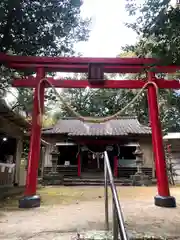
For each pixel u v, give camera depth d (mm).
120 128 16062
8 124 7859
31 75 6988
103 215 3910
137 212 4285
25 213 4113
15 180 8797
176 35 3600
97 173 15594
